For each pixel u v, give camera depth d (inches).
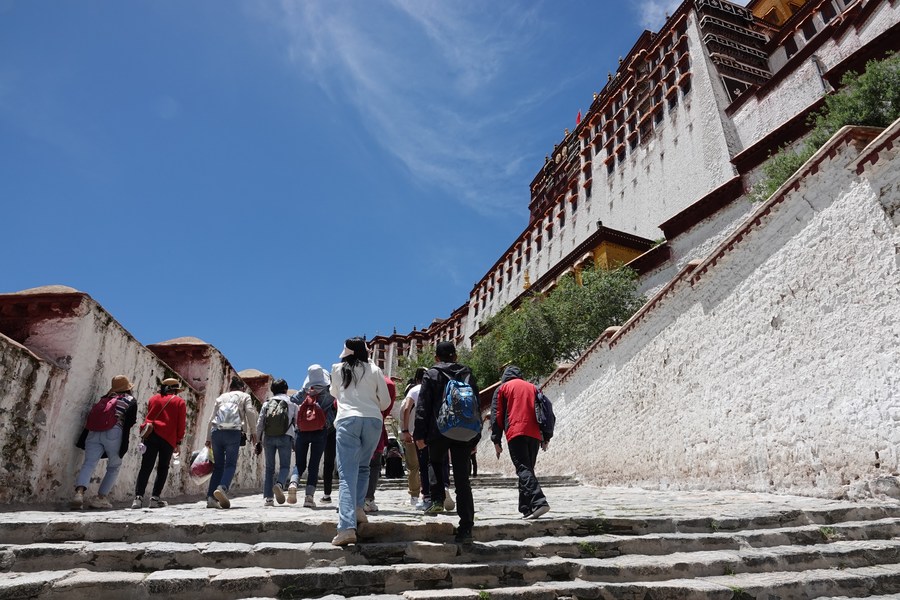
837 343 301.9
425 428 185.2
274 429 287.6
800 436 318.0
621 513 228.7
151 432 266.7
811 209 333.1
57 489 245.0
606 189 1596.9
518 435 225.5
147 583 138.6
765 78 1322.6
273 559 156.9
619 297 941.8
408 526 179.3
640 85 1588.3
